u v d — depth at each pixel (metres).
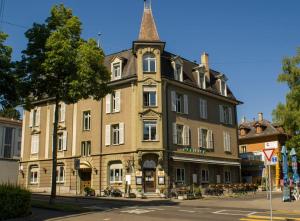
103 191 38.31
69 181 41.78
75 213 20.17
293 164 33.97
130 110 38.19
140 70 38.22
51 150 44.62
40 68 23.83
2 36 22.72
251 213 20.47
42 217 18.41
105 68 25.38
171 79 39.41
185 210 22.11
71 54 23.70
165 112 38.41
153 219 17.75
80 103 42.56
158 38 39.38
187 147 40.44
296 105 35.97
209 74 47.34
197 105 43.38
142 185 36.12
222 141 46.16
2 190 17.44
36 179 45.84
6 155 39.28
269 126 60.66
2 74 22.62
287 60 37.19
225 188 41.44
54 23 24.83
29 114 48.22
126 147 37.72
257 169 53.03
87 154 41.03
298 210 22.08
